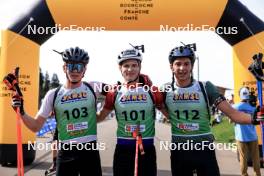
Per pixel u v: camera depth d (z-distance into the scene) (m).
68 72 3.52
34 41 7.61
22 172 3.48
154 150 3.60
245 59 7.66
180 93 3.53
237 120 3.40
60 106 3.51
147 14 7.48
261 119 3.22
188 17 7.48
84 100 3.52
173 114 3.55
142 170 3.50
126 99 3.59
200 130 3.46
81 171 3.46
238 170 7.42
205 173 3.41
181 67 3.49
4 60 7.49
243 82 7.71
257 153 6.13
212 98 3.48
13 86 3.42
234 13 7.46
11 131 7.44
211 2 7.45
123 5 7.46
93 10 7.43
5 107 7.45
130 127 3.56
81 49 3.55
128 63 3.61
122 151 3.56
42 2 7.45
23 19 7.47
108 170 7.17
